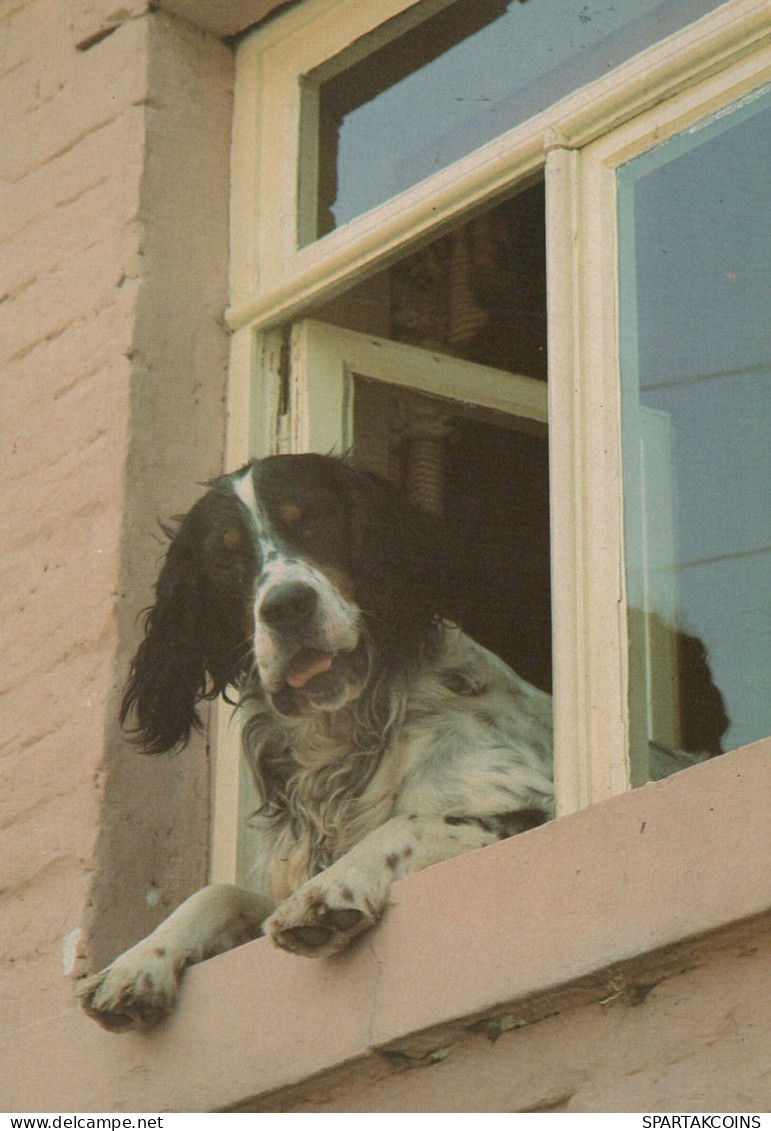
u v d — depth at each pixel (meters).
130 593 5.07
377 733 4.75
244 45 5.82
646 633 4.11
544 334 6.20
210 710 5.11
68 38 5.93
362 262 5.21
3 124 6.04
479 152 4.90
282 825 4.84
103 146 5.67
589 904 3.55
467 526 6.09
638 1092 3.48
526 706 4.89
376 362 5.63
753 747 3.39
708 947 3.42
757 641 4.05
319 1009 3.94
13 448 5.52
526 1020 3.68
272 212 5.54
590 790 4.05
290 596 4.62
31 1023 4.69
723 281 4.29
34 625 5.22
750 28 4.28
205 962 4.23
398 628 4.86
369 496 5.00
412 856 4.25
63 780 4.95
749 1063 3.34
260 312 5.44
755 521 4.13
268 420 5.41
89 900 4.76
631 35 4.62
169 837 4.93
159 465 5.24
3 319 5.73
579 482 4.27
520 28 4.96
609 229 4.45
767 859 3.31
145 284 5.39
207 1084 4.09
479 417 6.02
